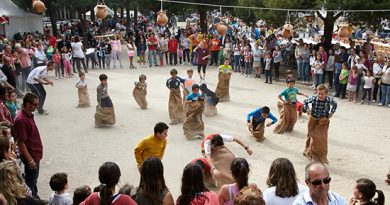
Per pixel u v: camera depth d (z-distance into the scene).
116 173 4.64
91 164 9.95
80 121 13.48
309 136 9.94
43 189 8.63
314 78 18.02
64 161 10.14
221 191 5.08
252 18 25.03
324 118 9.63
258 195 3.84
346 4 17.61
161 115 14.08
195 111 11.43
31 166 7.21
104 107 12.64
